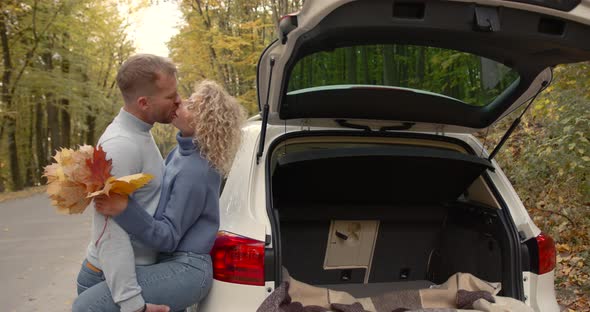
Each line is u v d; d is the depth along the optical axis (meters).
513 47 1.95
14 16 18.50
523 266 2.24
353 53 2.05
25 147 27.02
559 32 1.79
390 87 2.24
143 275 1.83
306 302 2.04
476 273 2.55
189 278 1.87
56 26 19.39
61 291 4.95
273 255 1.97
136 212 1.70
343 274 2.87
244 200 2.15
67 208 1.62
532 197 5.18
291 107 2.30
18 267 5.88
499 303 1.99
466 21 1.69
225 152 1.91
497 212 2.39
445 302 2.14
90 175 1.60
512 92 2.33
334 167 2.36
